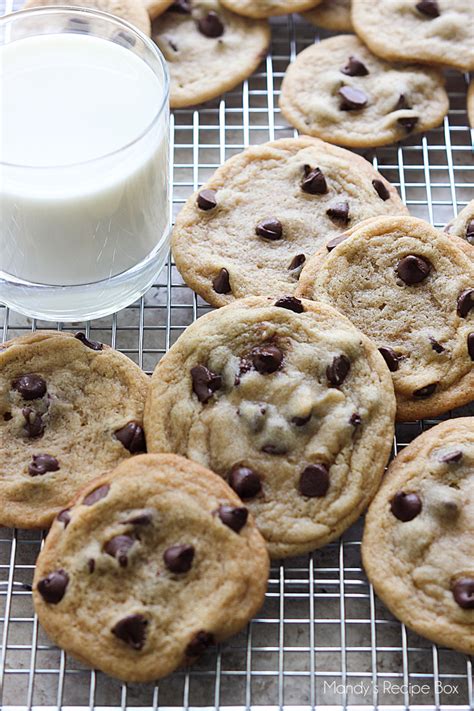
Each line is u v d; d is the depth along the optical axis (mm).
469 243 595
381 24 665
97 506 517
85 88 552
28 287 575
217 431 540
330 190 608
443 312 571
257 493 534
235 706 519
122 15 659
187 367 552
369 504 539
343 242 580
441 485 535
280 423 539
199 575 512
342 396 545
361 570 544
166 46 673
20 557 553
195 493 521
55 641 507
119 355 566
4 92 549
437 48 655
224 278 585
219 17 683
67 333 571
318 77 659
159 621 505
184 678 525
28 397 553
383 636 537
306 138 628
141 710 514
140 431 548
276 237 595
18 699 526
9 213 547
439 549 524
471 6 666
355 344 551
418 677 524
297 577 546
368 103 650
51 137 543
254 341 554
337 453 540
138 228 571
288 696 527
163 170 575
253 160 616
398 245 579
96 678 525
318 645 535
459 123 667
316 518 532
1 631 540
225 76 665
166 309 615
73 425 554
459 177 655
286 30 697
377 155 657
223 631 508
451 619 515
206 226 601
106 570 509
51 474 542
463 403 564
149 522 515
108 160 538
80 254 563
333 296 573
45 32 582
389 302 573
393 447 570
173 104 659
